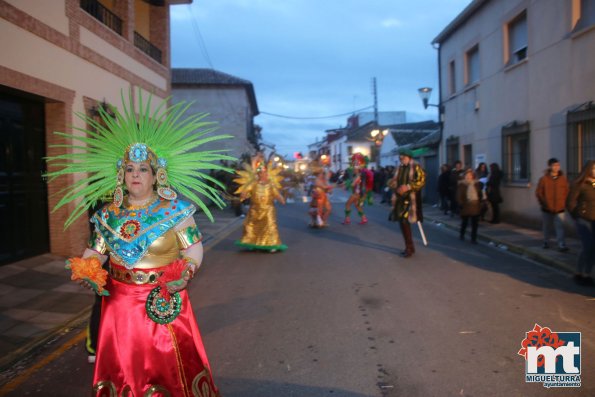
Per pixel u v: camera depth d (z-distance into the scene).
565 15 10.66
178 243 3.12
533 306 5.95
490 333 5.02
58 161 8.80
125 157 3.10
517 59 13.45
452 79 18.75
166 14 14.79
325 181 14.63
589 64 9.91
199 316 5.89
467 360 4.34
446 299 6.34
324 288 7.09
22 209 8.27
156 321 2.90
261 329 5.34
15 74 7.38
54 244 8.91
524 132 12.46
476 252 9.85
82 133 9.30
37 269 7.95
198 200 3.39
